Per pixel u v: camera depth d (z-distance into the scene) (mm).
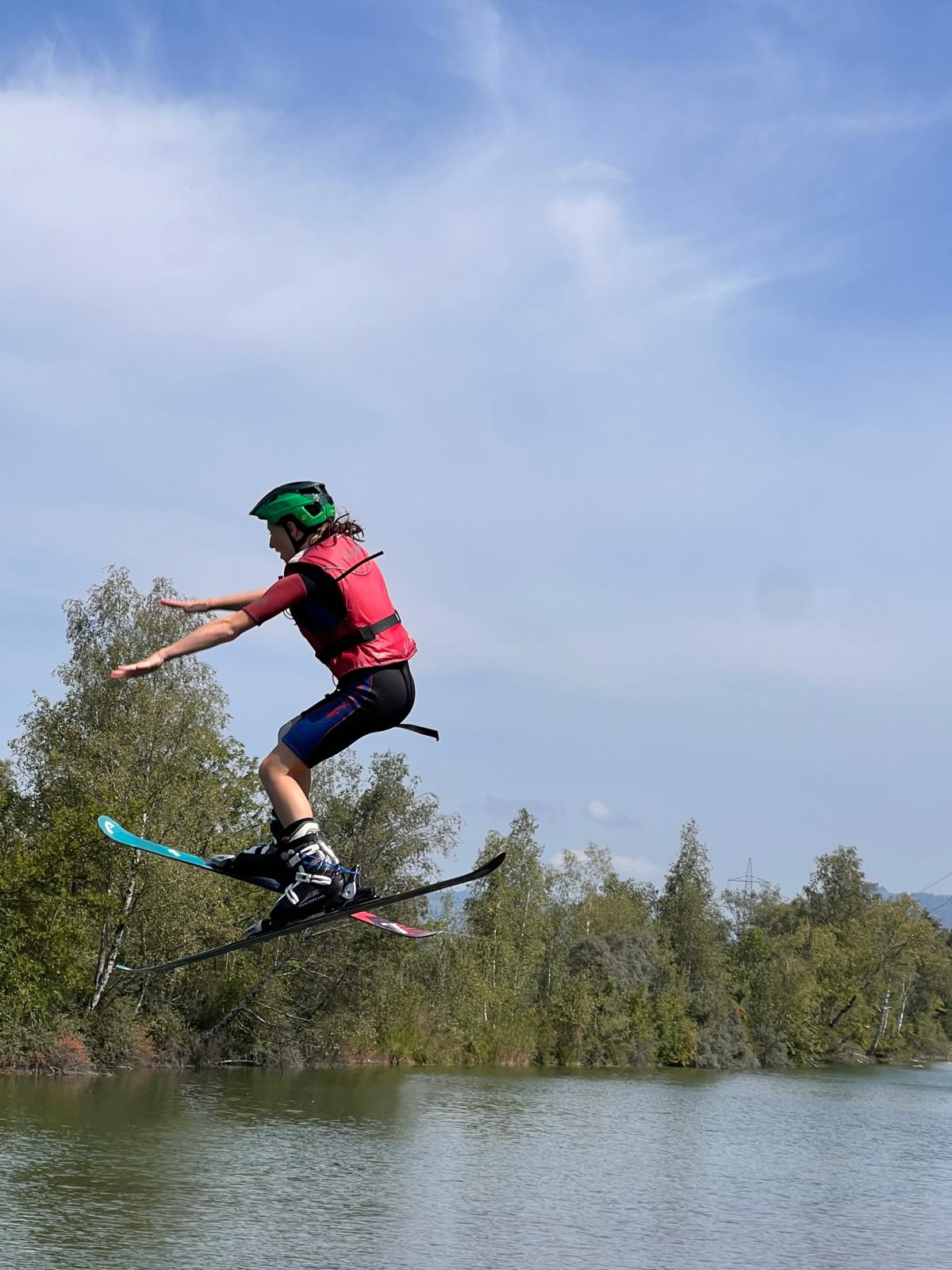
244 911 50812
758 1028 97562
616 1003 82688
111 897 41000
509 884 79812
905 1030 130875
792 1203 29578
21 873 38188
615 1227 25125
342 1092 46688
